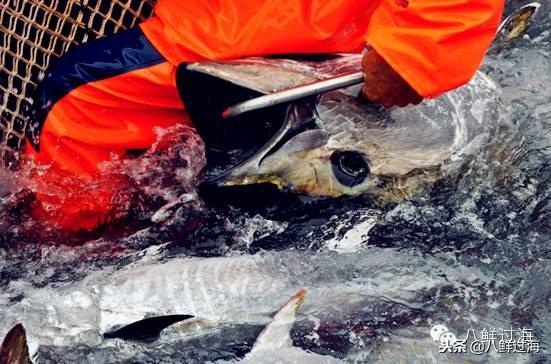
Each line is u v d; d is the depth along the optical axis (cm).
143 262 216
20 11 217
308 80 202
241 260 211
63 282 215
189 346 203
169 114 216
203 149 218
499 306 206
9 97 222
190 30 207
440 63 190
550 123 223
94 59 211
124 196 221
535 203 215
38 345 203
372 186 210
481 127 209
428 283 209
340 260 212
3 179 221
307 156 206
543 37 237
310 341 202
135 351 203
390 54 191
